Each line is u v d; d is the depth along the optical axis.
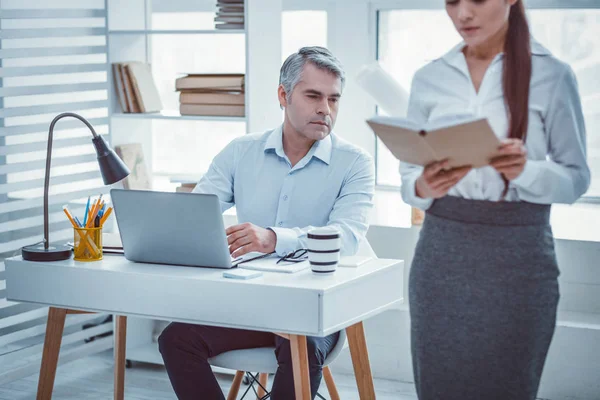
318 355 2.73
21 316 4.00
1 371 4.03
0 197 4.52
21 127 3.96
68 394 3.84
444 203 2.15
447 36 4.25
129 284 2.69
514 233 2.07
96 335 4.41
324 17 4.45
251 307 2.52
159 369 4.19
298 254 2.88
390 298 2.81
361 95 4.42
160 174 4.81
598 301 3.85
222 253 2.67
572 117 2.06
